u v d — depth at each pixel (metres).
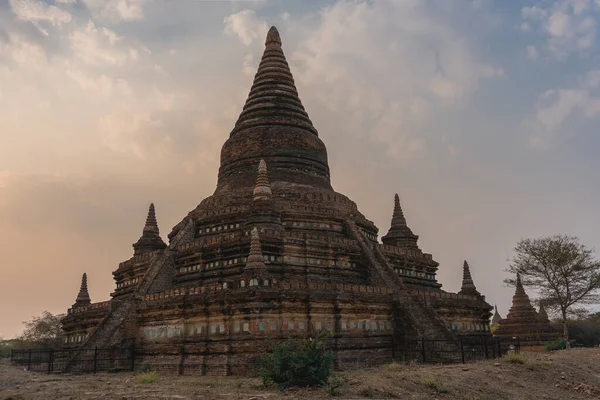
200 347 37.66
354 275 46.59
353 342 39.38
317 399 24.36
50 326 84.12
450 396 27.22
